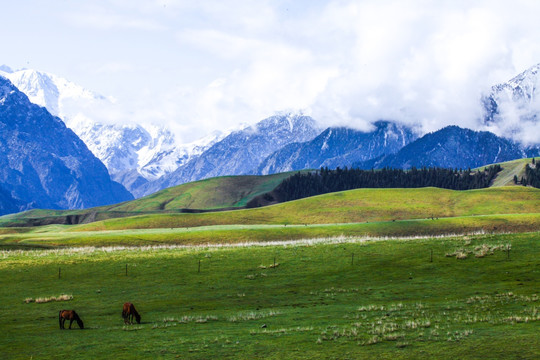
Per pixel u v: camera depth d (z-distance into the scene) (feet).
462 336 109.50
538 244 221.46
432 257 218.59
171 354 104.32
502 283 173.78
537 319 121.90
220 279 205.46
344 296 170.40
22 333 130.21
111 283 202.90
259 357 100.68
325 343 109.40
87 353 107.45
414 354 99.40
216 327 129.49
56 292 190.19
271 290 186.09
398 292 172.14
